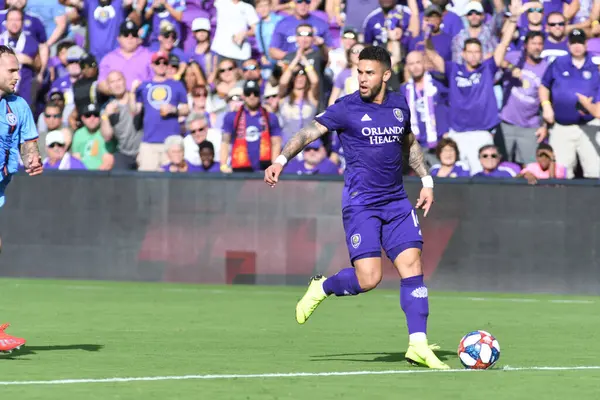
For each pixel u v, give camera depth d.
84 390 19.47
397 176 24.25
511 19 54.59
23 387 19.88
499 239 49.91
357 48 54.69
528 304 44.69
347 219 24.42
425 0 55.03
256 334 32.78
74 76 58.03
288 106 55.16
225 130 54.50
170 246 52.88
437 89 54.00
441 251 50.38
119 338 31.11
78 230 53.72
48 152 57.62
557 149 53.34
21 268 54.44
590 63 53.28
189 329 34.16
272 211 51.91
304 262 51.66
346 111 24.03
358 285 24.73
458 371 22.98
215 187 52.41
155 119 56.22
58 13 60.47
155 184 52.94
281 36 56.50
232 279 52.31
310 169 54.91
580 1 54.66
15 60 24.48
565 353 28.05
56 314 38.81
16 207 54.38
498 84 53.81
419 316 23.92
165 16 57.72
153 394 18.95
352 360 25.53
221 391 19.42
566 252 49.44
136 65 57.09
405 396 18.91
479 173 53.72
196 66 56.72
